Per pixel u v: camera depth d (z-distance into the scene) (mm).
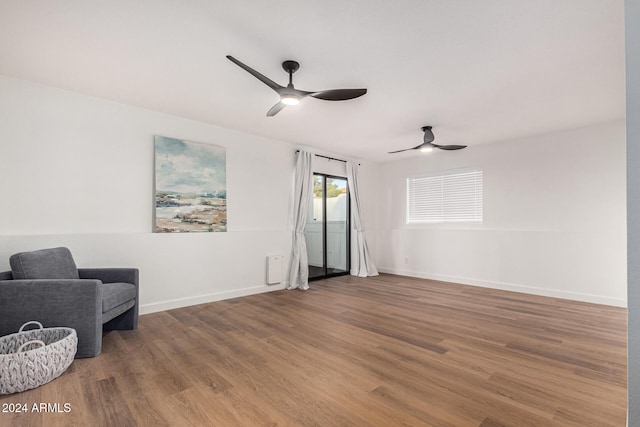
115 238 3389
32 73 2797
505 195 4980
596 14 1962
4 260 2781
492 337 2840
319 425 1620
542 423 1627
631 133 962
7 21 2047
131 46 2363
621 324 3213
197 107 3604
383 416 1691
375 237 6758
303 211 5180
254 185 4660
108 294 2621
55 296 2357
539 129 4367
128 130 3527
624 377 2105
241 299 4250
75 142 3191
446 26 2100
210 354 2473
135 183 3570
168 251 3758
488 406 1781
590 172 4219
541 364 2301
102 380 2061
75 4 1889
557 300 4238
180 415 1700
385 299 4266
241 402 1820
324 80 2887
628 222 966
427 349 2572
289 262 5074
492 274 5055
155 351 2523
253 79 2912
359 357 2424
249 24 2092
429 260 5891
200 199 4039
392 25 2094
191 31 2172
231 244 4344
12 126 2863
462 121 4035
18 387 1889
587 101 3377
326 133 4598
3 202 2812
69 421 1642
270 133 4613
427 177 6027
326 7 1917
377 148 5531
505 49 2379
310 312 3637
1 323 2311
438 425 1617
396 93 3172
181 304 3842
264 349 2572
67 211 3135
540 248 4586
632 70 967
